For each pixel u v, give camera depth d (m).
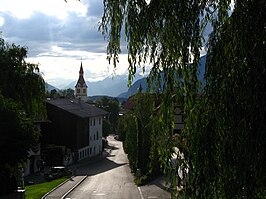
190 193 7.91
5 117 26.16
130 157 48.69
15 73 34.66
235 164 7.32
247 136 7.21
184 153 8.13
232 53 7.66
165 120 8.72
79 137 68.31
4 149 25.84
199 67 8.45
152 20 8.52
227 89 7.54
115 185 40.41
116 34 9.08
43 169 55.19
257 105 7.23
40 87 35.56
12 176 28.58
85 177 47.41
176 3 8.34
